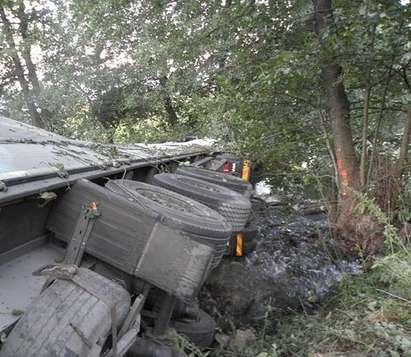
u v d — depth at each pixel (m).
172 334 2.98
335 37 5.30
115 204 2.57
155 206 2.71
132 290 2.63
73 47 14.86
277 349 3.62
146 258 2.49
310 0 6.38
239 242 5.25
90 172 3.24
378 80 5.93
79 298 1.97
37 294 2.18
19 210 2.39
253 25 6.62
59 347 1.81
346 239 5.77
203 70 11.12
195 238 2.64
